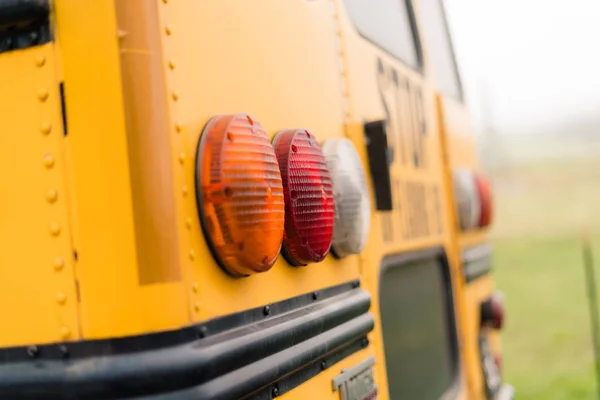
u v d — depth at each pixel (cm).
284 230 140
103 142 116
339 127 172
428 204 233
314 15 167
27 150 118
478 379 273
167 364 115
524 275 1277
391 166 202
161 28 120
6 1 117
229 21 135
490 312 289
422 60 249
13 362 118
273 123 145
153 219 116
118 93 117
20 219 119
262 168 128
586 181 2309
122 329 115
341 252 160
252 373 127
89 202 116
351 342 165
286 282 142
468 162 293
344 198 158
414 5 252
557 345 812
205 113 126
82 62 117
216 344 121
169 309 117
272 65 146
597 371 681
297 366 139
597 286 1137
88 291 116
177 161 120
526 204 2144
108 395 114
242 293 130
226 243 123
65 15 118
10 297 119
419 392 215
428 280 233
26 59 119
